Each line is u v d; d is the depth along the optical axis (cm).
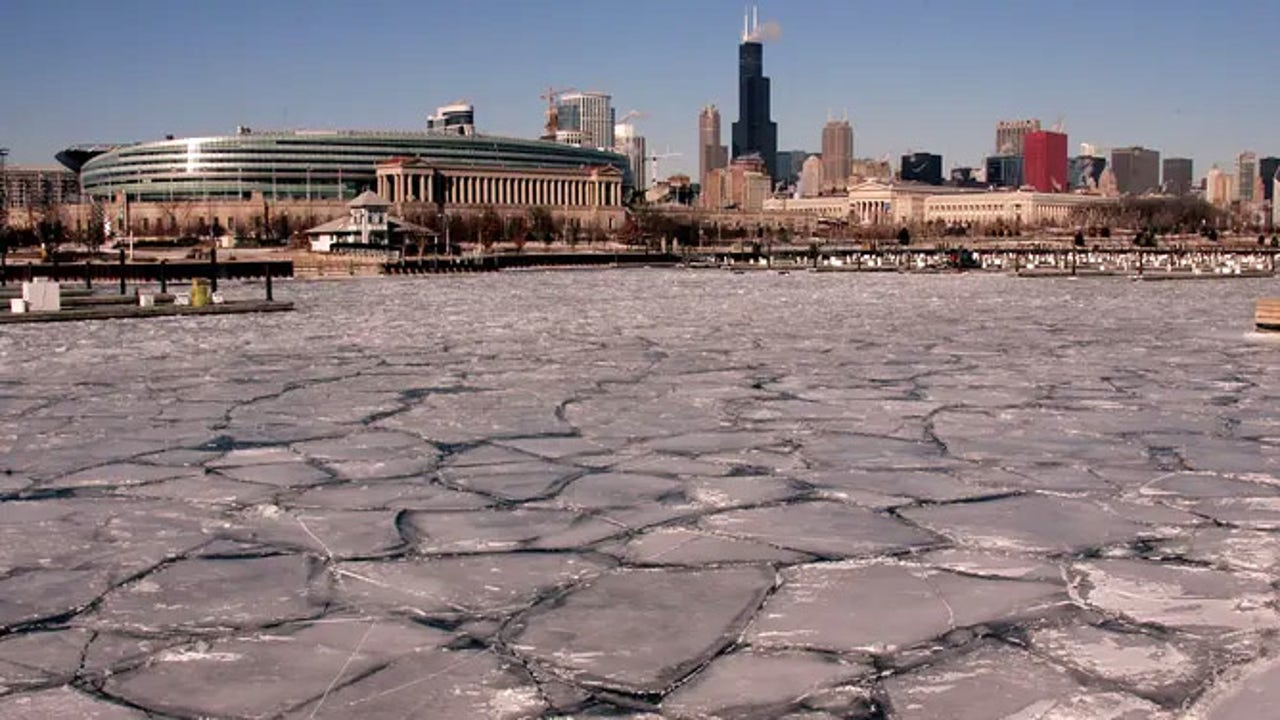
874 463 1482
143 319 4169
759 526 1180
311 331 3591
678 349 2939
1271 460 1491
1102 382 2244
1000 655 838
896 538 1134
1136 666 814
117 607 944
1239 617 909
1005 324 3731
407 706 757
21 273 7488
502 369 2512
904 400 2014
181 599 962
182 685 791
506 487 1355
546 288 6900
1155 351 2823
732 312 4428
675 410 1917
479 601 957
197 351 2934
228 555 1083
